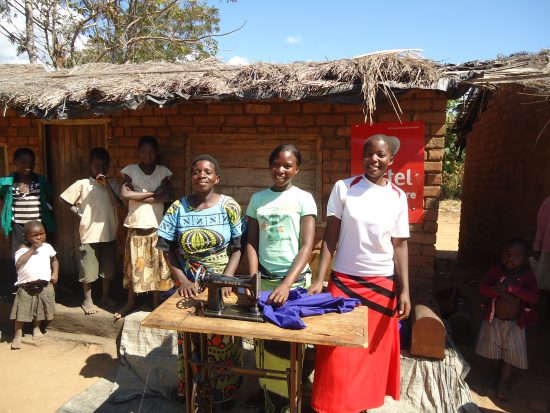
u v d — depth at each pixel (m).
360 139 4.38
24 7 11.62
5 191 4.95
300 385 2.76
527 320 3.78
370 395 2.96
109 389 3.88
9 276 5.79
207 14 14.20
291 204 2.94
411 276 4.30
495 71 3.70
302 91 3.69
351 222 2.90
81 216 4.66
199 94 3.98
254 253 3.03
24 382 4.01
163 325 2.41
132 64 5.67
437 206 4.19
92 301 5.04
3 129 5.83
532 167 6.25
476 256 8.70
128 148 5.17
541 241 5.25
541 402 3.74
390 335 3.01
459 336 4.66
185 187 4.96
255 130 4.73
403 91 3.59
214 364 2.75
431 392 3.46
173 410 3.60
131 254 4.37
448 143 17.31
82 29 12.38
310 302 2.62
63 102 4.26
